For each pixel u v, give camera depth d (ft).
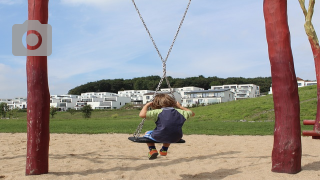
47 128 10.33
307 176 9.47
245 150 16.37
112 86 346.33
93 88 343.05
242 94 220.84
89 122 44.50
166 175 10.41
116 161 13.20
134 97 246.88
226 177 9.86
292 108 9.95
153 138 9.29
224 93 171.94
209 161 13.07
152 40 10.85
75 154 15.30
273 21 10.14
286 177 9.41
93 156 14.71
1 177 10.02
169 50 10.82
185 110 9.83
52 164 12.39
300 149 10.03
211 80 320.91
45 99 10.26
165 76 10.61
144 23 11.06
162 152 10.41
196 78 332.80
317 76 21.30
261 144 18.80
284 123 9.98
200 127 32.73
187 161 13.21
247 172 10.39
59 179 9.68
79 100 236.22
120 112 137.80
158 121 9.46
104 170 11.18
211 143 19.65
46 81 10.36
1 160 13.56
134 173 10.60
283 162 9.92
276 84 10.11
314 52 21.71
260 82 312.29
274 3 10.12
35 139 10.10
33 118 10.10
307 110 54.54
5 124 38.81
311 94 69.56
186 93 183.42
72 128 32.17
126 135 24.90
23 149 17.15
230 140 21.20
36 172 10.11
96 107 220.64
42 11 10.28
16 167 11.87
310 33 21.38
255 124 36.73
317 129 20.84
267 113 56.13
